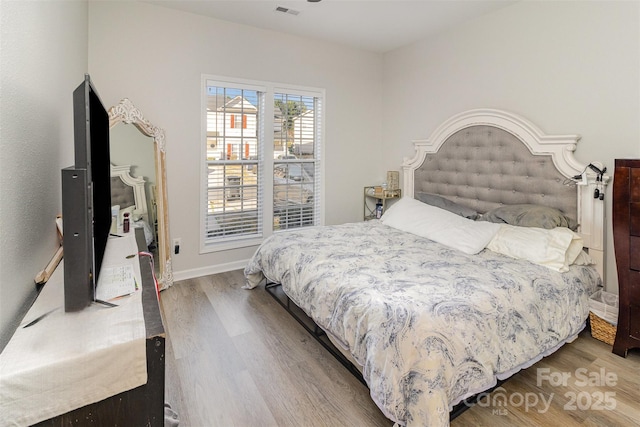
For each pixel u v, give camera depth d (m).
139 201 3.04
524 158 2.88
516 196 2.96
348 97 4.27
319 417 1.63
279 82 3.78
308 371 1.99
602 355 2.14
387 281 1.92
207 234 3.61
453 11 3.14
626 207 2.04
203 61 3.33
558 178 2.66
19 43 1.12
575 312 2.15
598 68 2.46
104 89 2.89
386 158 4.52
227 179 3.65
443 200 3.43
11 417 0.79
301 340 2.32
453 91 3.55
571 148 2.57
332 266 2.20
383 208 4.27
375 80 4.46
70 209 1.02
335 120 4.22
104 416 0.90
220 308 2.80
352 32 3.68
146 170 3.06
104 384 0.89
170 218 3.32
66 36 1.94
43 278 1.30
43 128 1.42
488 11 3.13
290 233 3.09
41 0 1.41
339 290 1.91
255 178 3.83
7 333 1.01
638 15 2.25
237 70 3.51
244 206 3.79
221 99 3.51
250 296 3.04
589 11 2.48
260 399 1.75
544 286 2.02
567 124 2.64
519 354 1.74
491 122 3.10
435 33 3.66
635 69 2.28
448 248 2.64
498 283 1.90
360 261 2.29
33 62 1.28
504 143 3.02
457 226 2.83
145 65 3.05
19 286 1.12
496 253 2.51
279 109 3.87
